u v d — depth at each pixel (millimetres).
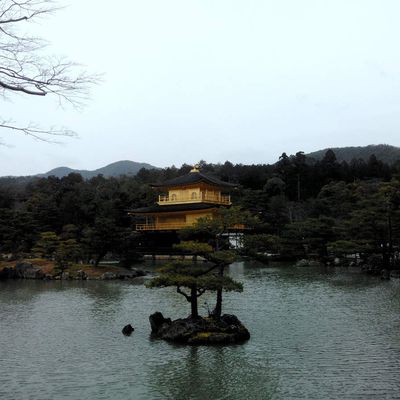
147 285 24938
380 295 38562
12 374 19562
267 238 27359
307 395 16672
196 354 22109
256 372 19359
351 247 63594
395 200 59906
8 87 8289
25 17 8453
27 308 35000
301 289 43438
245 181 131750
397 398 16219
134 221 90875
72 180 134250
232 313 31844
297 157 145875
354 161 164500
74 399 16781
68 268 58094
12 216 74438
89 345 24016
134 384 18266
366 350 22125
